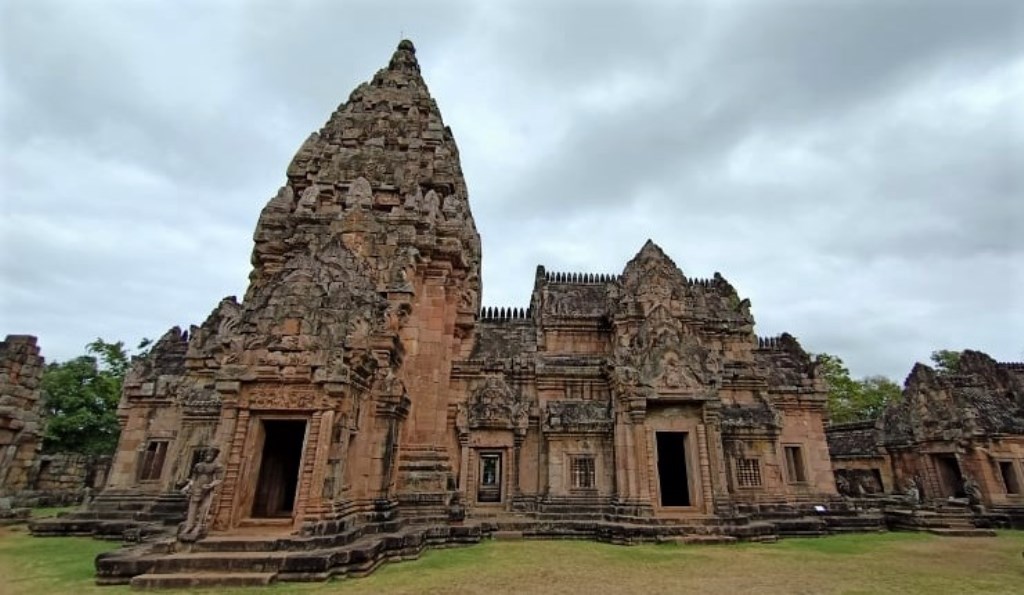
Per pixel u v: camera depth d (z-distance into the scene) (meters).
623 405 23.92
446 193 24.86
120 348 49.44
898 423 35.12
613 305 32.62
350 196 21.66
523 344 33.72
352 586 11.34
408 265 20.14
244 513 13.41
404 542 15.25
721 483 22.25
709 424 23.02
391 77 28.92
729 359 31.66
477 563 14.78
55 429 42.56
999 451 29.70
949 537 23.56
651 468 22.53
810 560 16.42
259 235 21.81
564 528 21.80
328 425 13.67
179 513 18.80
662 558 16.59
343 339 14.38
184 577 10.97
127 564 11.30
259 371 13.95
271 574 11.36
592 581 12.68
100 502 23.73
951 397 31.58
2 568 13.36
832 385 61.34
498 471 32.09
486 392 29.03
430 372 21.14
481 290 41.00
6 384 24.45
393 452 18.02
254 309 14.73
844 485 37.84
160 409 26.34
